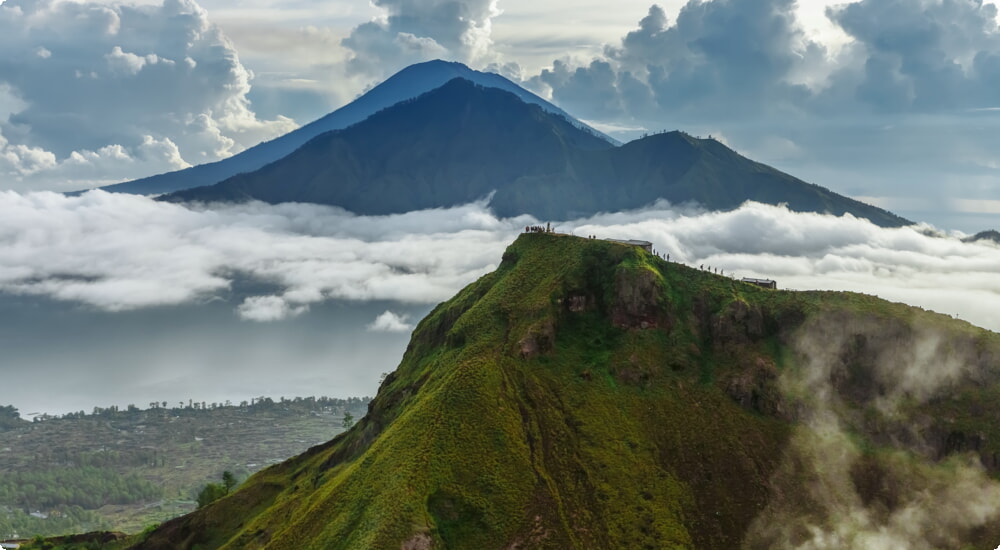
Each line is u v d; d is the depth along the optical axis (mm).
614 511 197750
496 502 193625
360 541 183000
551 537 188750
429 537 182250
